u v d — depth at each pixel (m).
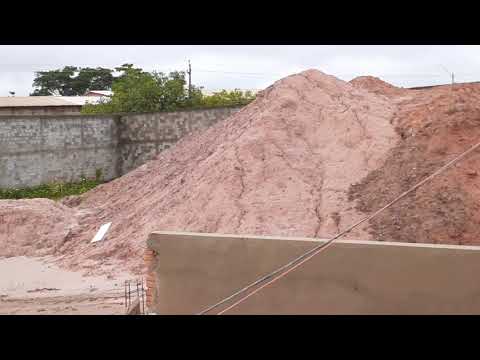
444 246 6.41
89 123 28.39
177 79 39.12
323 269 6.87
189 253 7.58
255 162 15.44
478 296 6.24
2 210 18.47
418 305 6.46
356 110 16.73
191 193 15.88
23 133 26.09
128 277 13.80
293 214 13.95
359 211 13.59
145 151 29.23
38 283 14.02
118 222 17.62
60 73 72.75
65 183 27.48
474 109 14.76
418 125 15.55
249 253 7.28
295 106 16.97
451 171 13.22
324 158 15.55
